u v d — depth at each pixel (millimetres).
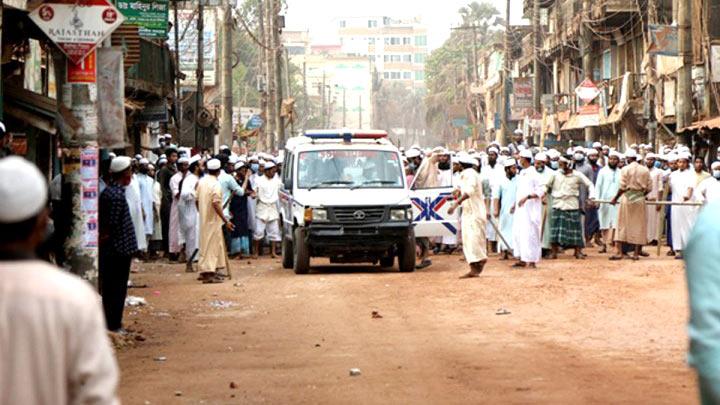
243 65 99500
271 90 51062
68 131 12781
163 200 25359
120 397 9578
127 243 13297
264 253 27859
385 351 11852
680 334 12703
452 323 13984
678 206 23469
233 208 25812
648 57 42562
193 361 11477
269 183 26547
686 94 30141
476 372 10461
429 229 21891
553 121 57000
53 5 12414
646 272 19938
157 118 35594
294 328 13836
